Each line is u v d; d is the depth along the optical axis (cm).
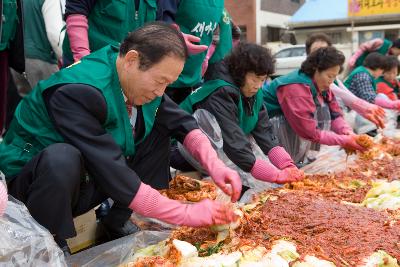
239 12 2083
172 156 339
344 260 167
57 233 198
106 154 197
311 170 359
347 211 210
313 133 357
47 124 211
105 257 207
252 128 314
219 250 177
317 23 1883
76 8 286
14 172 214
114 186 193
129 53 191
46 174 193
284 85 365
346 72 850
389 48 711
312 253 168
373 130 520
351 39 1808
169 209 189
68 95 199
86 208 225
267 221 198
